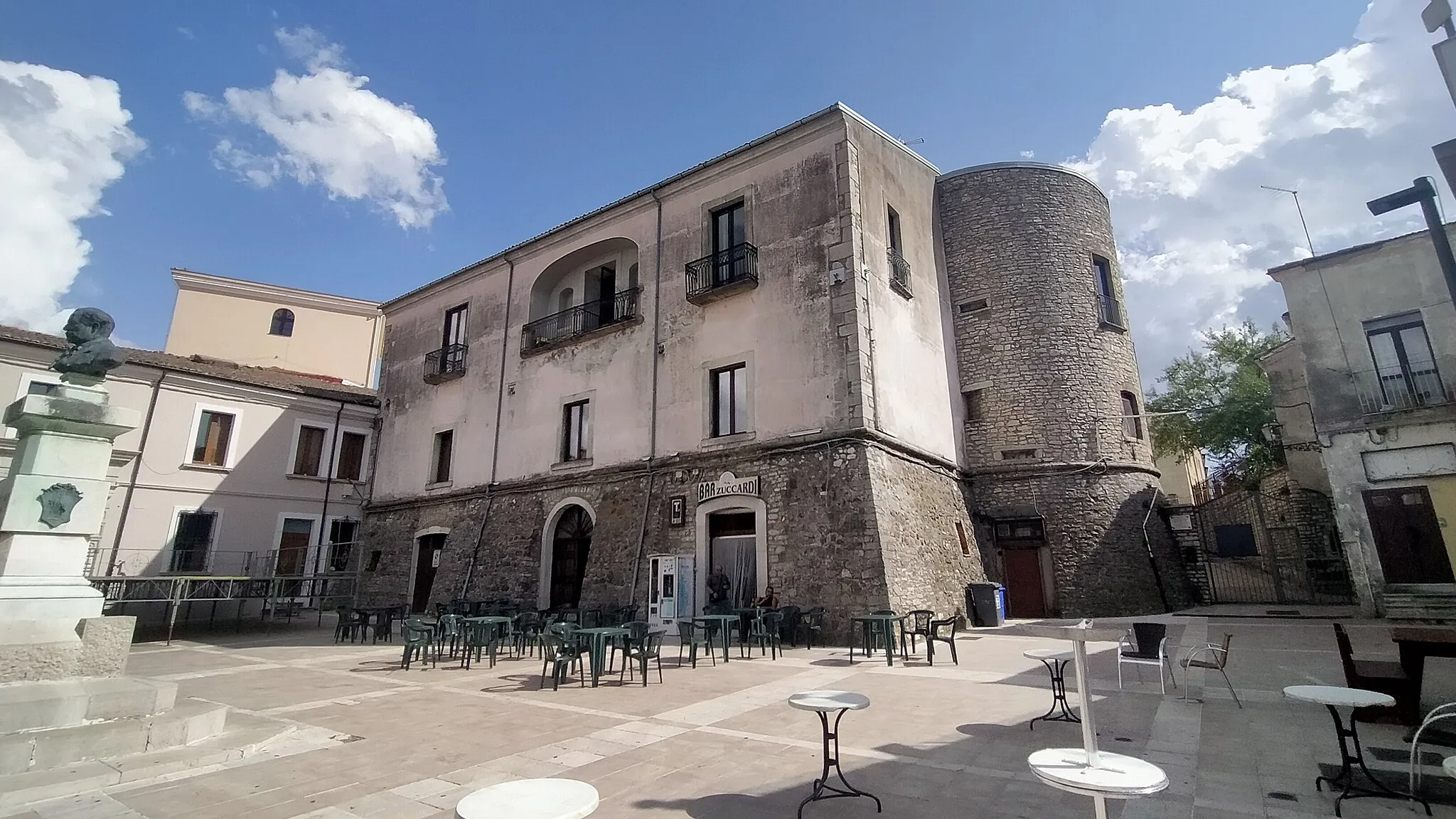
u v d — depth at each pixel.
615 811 4.28
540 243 20.56
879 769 4.99
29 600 5.91
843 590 12.49
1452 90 5.49
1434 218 7.24
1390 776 4.60
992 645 11.80
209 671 10.41
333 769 5.28
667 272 17.28
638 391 17.05
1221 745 5.47
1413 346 14.22
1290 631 12.15
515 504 18.83
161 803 4.55
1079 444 17.66
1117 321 19.77
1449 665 8.40
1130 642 9.55
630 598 15.12
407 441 23.06
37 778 4.70
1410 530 13.64
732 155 16.39
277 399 23.11
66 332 6.74
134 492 19.84
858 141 15.54
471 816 2.36
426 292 23.92
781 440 14.20
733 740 5.89
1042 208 19.48
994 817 4.10
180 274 28.30
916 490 14.75
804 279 14.80
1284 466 21.80
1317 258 15.22
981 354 18.94
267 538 22.27
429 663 11.00
